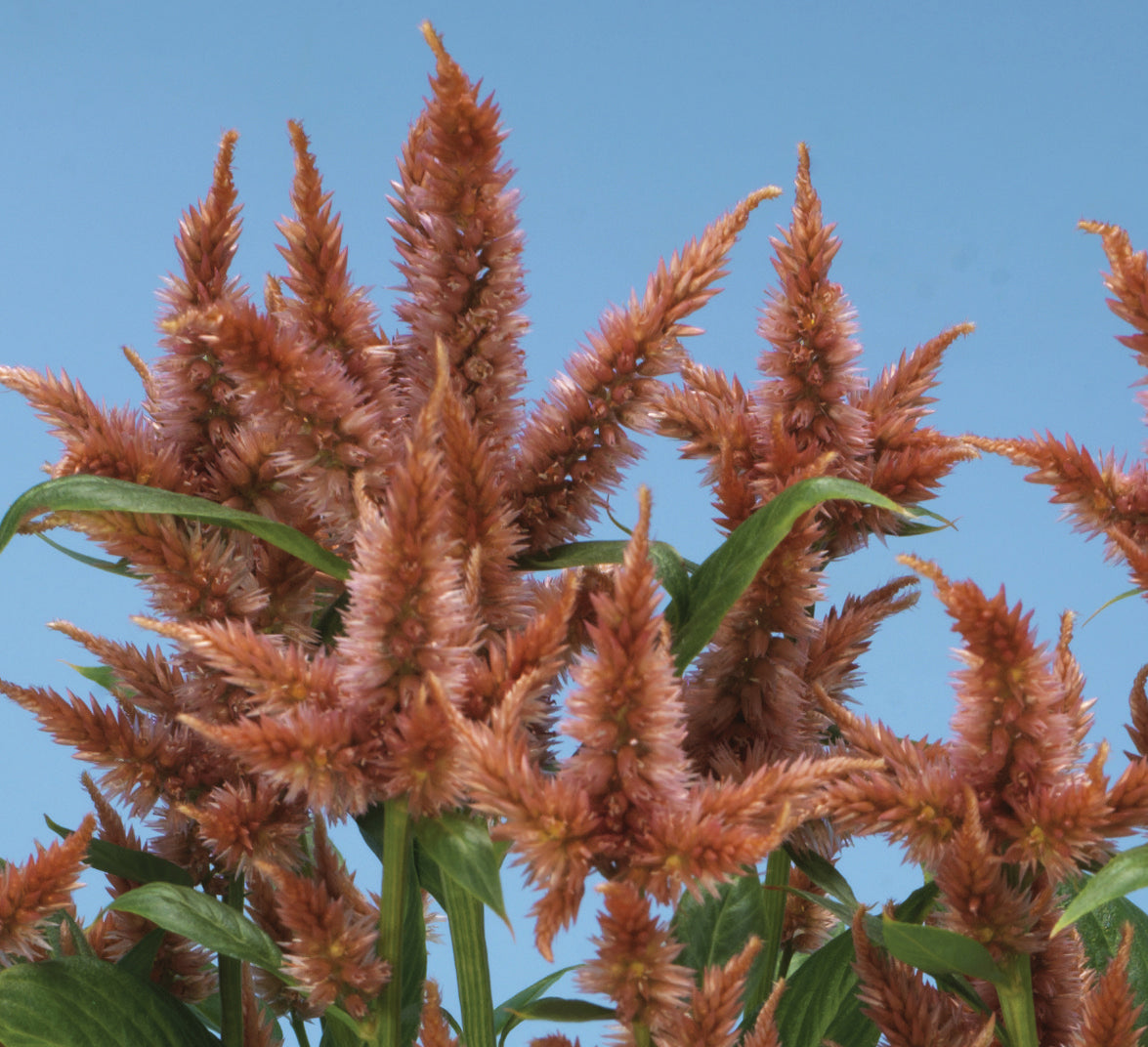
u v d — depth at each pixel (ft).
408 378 4.65
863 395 4.85
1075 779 4.49
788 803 4.36
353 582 4.43
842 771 4.41
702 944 4.76
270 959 4.56
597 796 4.39
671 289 4.61
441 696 4.38
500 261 4.61
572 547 4.66
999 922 4.48
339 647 4.45
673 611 4.61
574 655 4.65
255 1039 4.80
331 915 4.52
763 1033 4.45
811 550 4.79
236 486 4.63
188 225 4.63
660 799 4.39
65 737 4.65
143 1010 4.66
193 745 4.69
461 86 4.55
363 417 4.54
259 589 4.63
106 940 4.83
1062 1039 4.56
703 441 4.77
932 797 4.48
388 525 4.40
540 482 4.64
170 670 4.71
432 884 4.70
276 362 4.51
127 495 4.50
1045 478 4.64
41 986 4.62
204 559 4.61
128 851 4.69
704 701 4.70
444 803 4.46
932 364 4.83
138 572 4.75
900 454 4.76
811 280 4.73
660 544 4.66
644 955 4.38
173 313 4.62
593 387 4.62
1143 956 4.88
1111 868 4.42
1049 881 4.49
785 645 4.68
